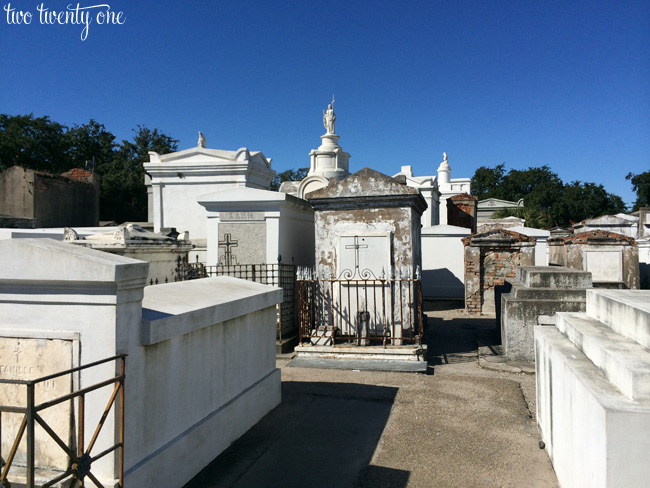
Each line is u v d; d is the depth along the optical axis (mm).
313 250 11570
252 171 15156
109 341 3018
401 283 8141
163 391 3527
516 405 5773
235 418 4664
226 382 4570
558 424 3816
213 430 4215
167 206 15156
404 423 5191
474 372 7453
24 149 34469
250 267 9273
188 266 8969
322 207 8781
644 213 22812
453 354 8875
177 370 3713
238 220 9414
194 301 4199
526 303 7875
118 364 3025
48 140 36031
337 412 5531
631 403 2588
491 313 13984
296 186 19219
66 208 23266
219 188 14930
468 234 17359
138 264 3186
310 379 6949
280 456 4336
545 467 4129
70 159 39000
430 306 16078
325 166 18734
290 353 8594
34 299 3154
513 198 60688
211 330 4266
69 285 3076
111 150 44500
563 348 3877
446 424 5164
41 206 21594
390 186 8375
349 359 7789
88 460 2678
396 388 6492
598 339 3391
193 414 3963
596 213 46094
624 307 3455
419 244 10164
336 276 8664
